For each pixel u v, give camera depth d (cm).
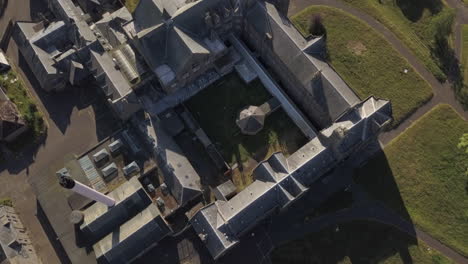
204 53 9894
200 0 9825
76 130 10688
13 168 10350
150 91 10606
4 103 10400
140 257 9631
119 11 11150
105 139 10300
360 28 11819
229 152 10525
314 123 10756
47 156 10456
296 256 9662
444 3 12306
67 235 9494
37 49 10625
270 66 11156
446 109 11019
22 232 9700
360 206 10069
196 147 10556
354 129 9200
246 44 11612
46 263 9650
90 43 10475
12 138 10475
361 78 11281
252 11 10400
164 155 9812
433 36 11838
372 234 9838
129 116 10294
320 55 10125
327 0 12150
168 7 9844
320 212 10019
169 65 10162
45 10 11756
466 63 11588
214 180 10294
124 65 10406
